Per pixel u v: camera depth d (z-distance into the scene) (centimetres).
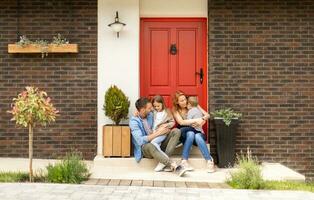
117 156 619
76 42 666
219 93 656
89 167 589
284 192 477
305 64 660
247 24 659
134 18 668
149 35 688
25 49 654
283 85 659
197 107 625
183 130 610
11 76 666
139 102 609
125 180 532
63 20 668
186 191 473
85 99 665
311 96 659
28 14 668
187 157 600
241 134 655
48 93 665
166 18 688
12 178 513
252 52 658
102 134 650
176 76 688
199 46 689
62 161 546
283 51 659
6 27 668
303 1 662
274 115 657
